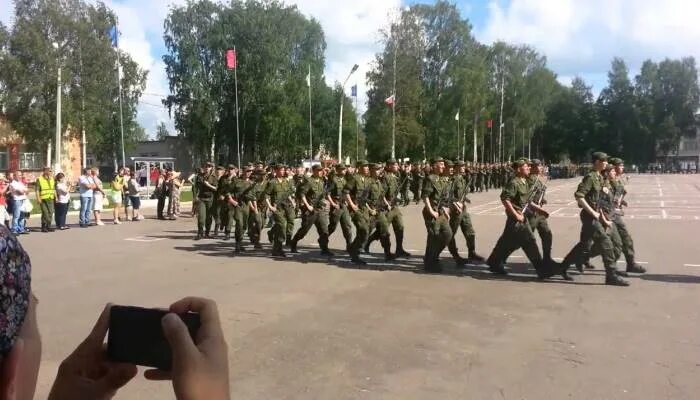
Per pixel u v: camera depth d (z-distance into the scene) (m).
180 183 22.36
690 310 7.19
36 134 43.03
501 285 8.79
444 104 56.22
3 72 41.56
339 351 5.64
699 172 86.19
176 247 13.29
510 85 68.38
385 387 4.73
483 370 5.12
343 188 11.70
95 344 1.13
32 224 18.97
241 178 13.30
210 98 50.47
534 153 91.19
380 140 52.38
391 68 52.84
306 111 53.66
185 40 50.41
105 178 56.75
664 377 4.94
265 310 7.23
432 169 10.01
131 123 49.38
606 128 88.06
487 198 30.05
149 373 1.10
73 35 43.81
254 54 51.16
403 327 6.47
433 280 9.20
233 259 11.46
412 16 55.00
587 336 6.13
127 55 47.75
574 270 9.99
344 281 9.12
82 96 44.38
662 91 86.94
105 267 10.49
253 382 4.83
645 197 29.73
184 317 1.10
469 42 58.88
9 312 0.91
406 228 16.61
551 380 4.88
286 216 12.91
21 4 42.81
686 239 13.62
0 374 0.90
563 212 21.08
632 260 9.55
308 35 56.38
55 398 1.12
